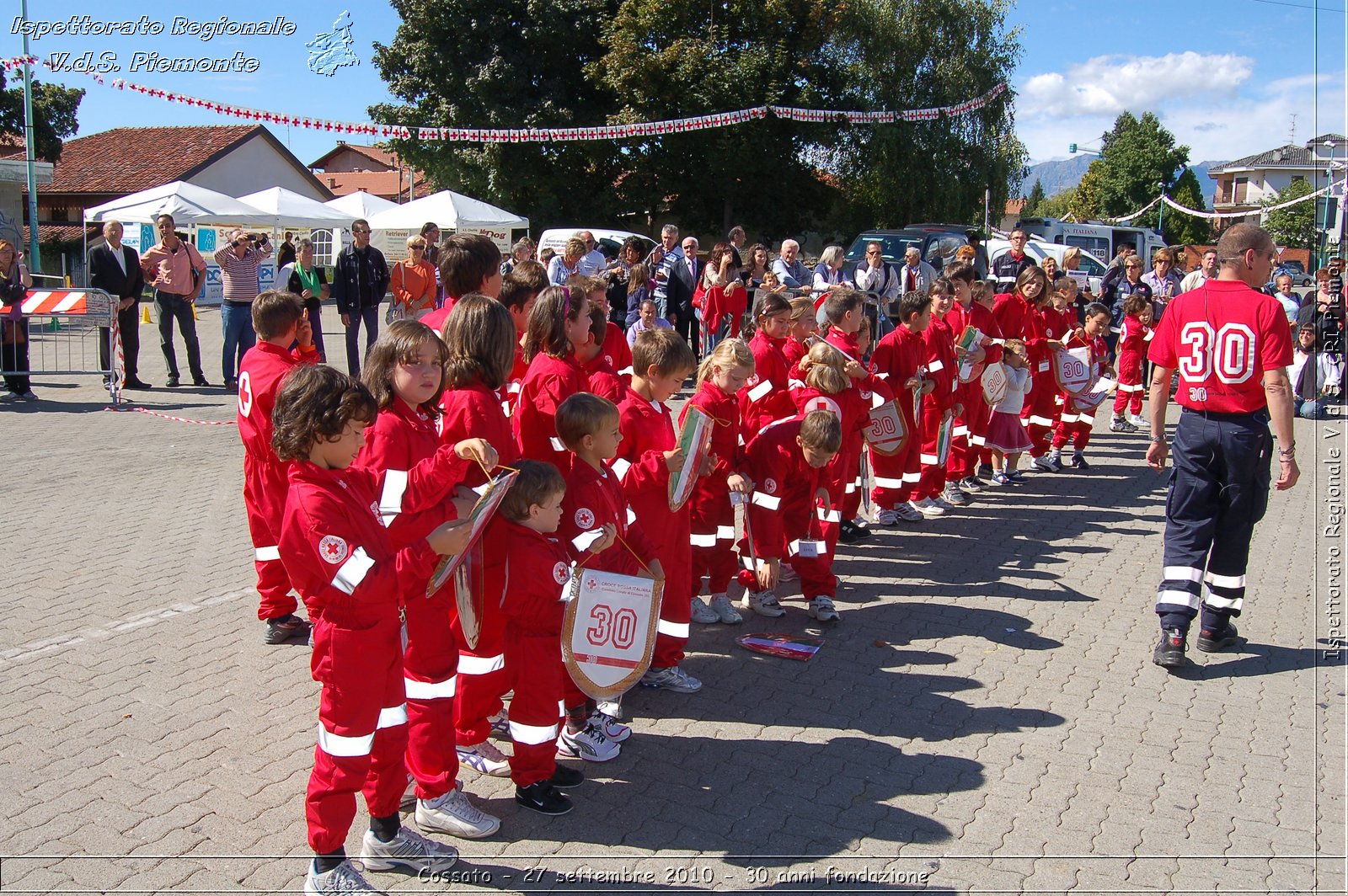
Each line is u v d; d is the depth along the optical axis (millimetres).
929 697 4867
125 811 3725
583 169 32250
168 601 5855
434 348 3623
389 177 54219
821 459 5391
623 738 4371
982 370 8461
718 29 29344
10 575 6211
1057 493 9117
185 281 13602
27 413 11609
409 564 3184
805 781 4074
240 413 4902
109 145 40625
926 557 7148
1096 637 5668
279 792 3893
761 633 5672
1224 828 3762
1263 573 6953
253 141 39562
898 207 31344
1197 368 5176
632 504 4590
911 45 30094
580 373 4512
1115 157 60156
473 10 30062
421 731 3584
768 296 6270
